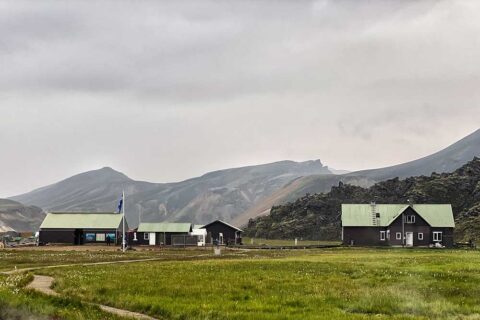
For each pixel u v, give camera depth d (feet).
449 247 446.19
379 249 407.23
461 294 124.67
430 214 483.10
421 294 122.93
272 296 122.01
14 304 98.63
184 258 280.92
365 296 119.55
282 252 354.54
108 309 110.01
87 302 114.11
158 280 151.64
